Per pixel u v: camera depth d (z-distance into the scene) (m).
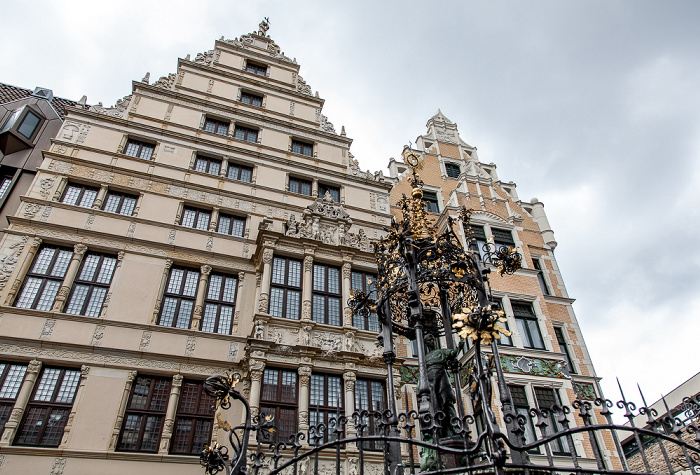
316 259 19.31
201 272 18.27
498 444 6.13
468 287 11.88
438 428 6.85
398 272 10.74
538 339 20.45
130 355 15.34
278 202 21.72
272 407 15.29
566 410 6.64
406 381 18.39
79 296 16.19
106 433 13.72
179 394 15.24
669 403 23.78
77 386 14.43
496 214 24.66
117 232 17.98
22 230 16.67
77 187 18.86
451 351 10.84
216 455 9.03
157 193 19.75
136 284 17.02
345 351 16.89
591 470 5.87
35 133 20.61
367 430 15.70
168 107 23.05
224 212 20.66
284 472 14.03
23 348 14.37
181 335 16.36
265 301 17.14
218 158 22.31
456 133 30.66
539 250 25.94
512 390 18.30
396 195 25.56
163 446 13.95
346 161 25.30
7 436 12.78
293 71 28.45
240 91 25.83
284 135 24.84
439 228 23.61
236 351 16.66
